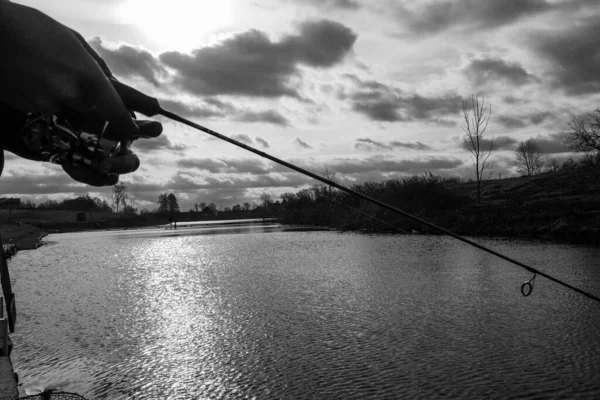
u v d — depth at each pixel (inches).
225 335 695.1
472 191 3048.7
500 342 609.9
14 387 342.0
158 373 541.6
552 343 597.6
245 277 1237.7
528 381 484.1
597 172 2399.1
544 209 1937.7
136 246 2564.0
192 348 636.7
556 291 883.4
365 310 810.2
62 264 1791.3
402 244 1867.6
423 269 1219.9
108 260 1876.2
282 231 3284.9
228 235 3171.8
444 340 628.1
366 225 2785.4
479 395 457.1
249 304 898.7
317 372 530.0
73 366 570.3
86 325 778.2
